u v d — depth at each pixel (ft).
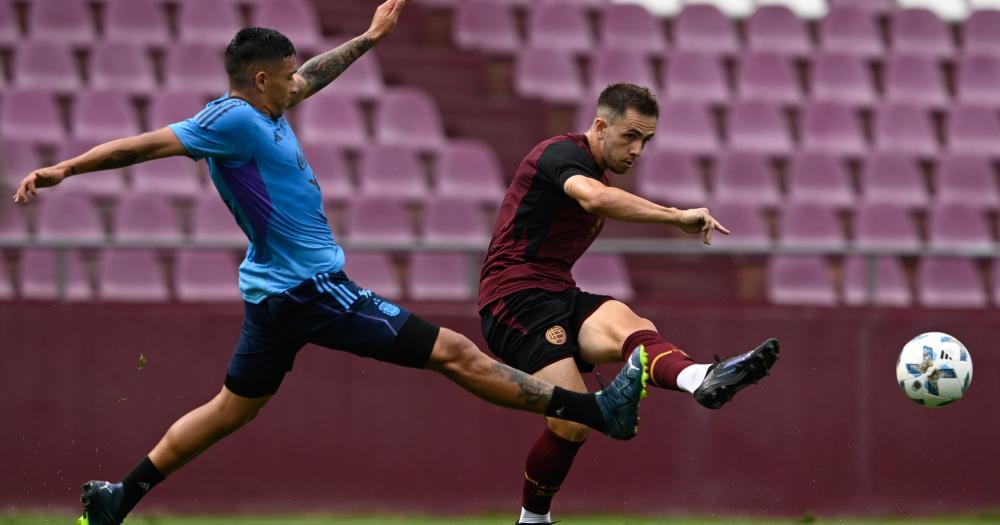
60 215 137.18
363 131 162.30
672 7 196.13
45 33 164.86
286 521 107.86
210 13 172.65
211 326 111.55
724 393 61.16
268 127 63.72
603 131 70.28
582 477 114.42
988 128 183.42
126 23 168.55
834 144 176.04
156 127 154.40
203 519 108.17
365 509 112.47
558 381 69.10
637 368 63.16
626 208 63.10
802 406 116.67
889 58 189.88
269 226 63.87
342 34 177.88
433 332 64.64
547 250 71.87
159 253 127.95
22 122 151.53
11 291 113.39
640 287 133.90
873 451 116.78
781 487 115.75
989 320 118.32
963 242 160.35
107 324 110.22
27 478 108.17
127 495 69.21
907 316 118.93
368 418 113.19
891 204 158.81
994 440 117.39
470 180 158.40
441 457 113.70
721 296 131.85
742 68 183.83
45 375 109.19
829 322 117.39
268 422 112.06
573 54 178.81
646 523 110.01
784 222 153.89
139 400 110.01
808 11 199.72
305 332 64.95
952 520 115.96
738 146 173.27
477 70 174.40
